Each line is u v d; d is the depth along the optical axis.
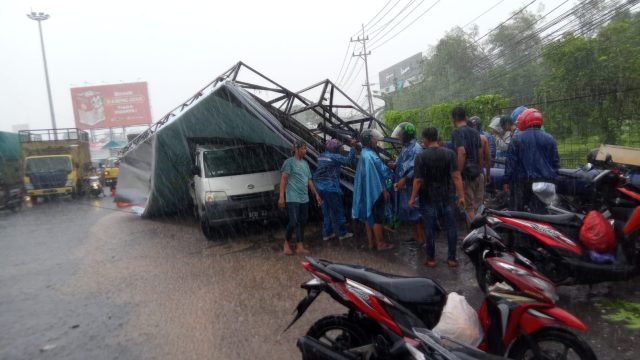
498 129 8.20
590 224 4.05
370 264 5.83
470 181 6.08
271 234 8.02
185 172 10.41
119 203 14.59
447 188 5.35
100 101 62.47
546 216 4.22
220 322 4.48
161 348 4.04
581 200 5.85
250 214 7.70
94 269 6.97
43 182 18.62
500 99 12.87
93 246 8.72
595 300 4.26
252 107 7.37
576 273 4.02
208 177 8.15
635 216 3.94
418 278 3.13
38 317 5.09
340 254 6.40
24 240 10.14
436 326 2.93
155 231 9.66
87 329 4.63
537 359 2.82
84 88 62.19
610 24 14.91
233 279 5.76
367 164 6.21
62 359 4.01
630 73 13.40
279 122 7.70
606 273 3.97
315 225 8.38
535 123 5.23
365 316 3.14
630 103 10.58
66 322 4.87
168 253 7.49
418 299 2.99
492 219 4.31
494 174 7.40
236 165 8.38
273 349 3.85
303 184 6.54
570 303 4.23
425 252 6.15
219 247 7.54
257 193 7.76
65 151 20.09
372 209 6.27
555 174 5.21
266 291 5.22
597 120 11.11
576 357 3.19
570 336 2.75
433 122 16.34
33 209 16.97
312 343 2.97
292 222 6.55
